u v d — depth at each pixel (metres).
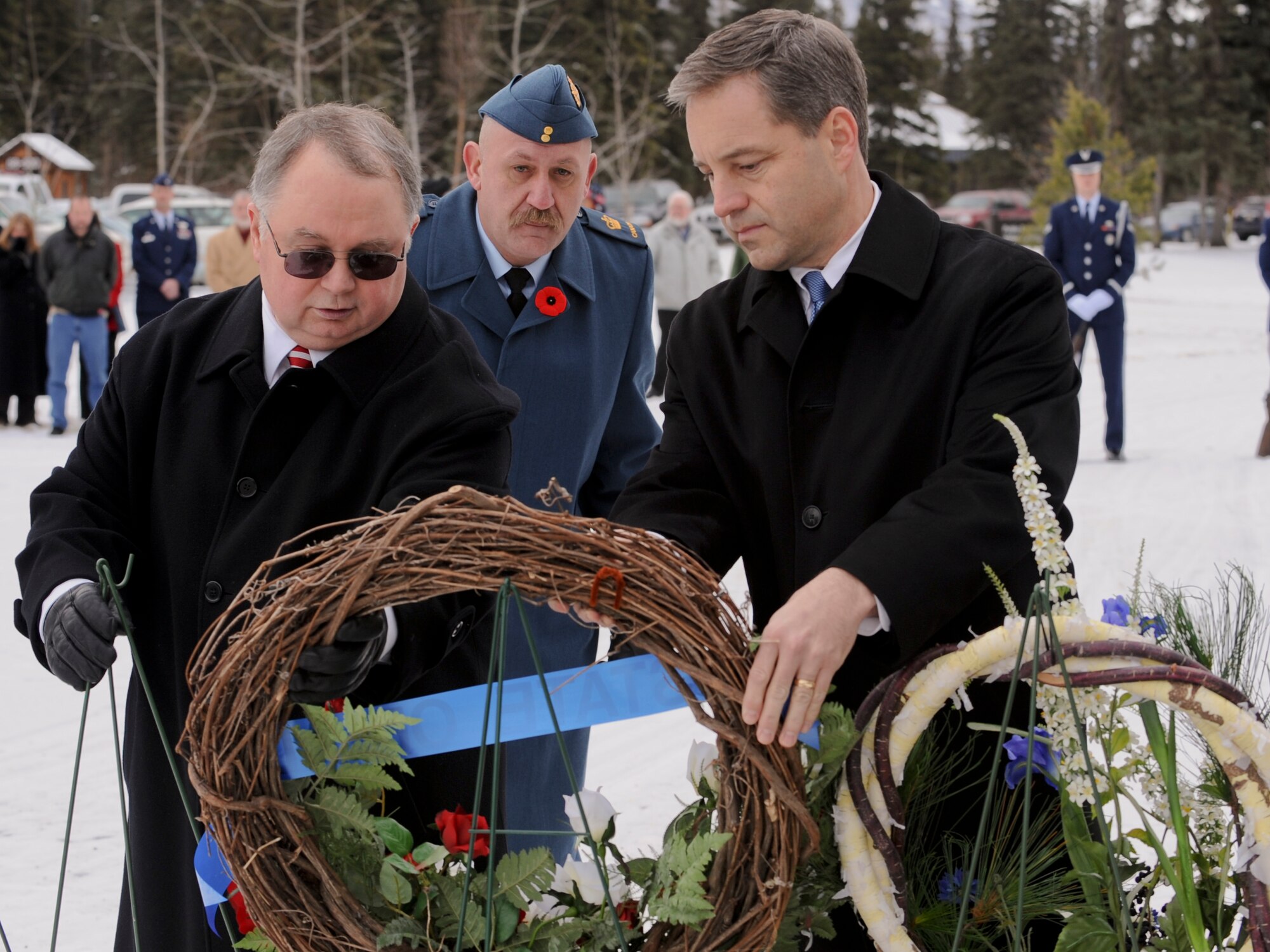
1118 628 1.58
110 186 44.38
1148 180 28.62
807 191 1.93
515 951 1.56
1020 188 52.00
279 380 1.95
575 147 2.83
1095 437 9.90
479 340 2.93
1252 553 6.10
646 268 3.12
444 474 1.87
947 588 1.74
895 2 47.78
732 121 1.91
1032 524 1.60
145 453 2.07
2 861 3.50
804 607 1.62
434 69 37.66
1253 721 1.54
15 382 10.35
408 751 1.73
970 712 1.98
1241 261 35.00
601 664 1.68
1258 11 47.50
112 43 42.19
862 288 2.03
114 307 10.63
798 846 1.53
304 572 1.55
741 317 2.15
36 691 4.76
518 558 1.47
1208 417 10.84
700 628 1.50
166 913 2.03
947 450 1.97
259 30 37.38
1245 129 47.25
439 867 1.64
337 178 1.82
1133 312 21.55
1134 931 1.65
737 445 2.15
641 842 3.58
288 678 1.54
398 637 1.74
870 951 1.93
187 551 2.00
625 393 3.12
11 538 6.64
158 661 2.04
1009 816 1.81
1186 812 1.69
